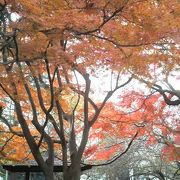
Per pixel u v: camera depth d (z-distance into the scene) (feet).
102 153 59.57
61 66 37.55
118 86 45.78
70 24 27.66
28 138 40.73
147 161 99.71
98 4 27.07
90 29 28.99
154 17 28.60
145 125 53.36
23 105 47.88
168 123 57.77
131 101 53.83
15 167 50.08
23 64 38.60
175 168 97.25
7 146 52.06
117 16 28.73
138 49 32.99
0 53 36.32
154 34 29.71
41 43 30.30
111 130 53.78
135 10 27.76
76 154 42.14
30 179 50.01
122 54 34.55
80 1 27.20
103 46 34.01
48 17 26.91
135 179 113.19
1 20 30.68
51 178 40.73
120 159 98.73
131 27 29.66
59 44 32.58
